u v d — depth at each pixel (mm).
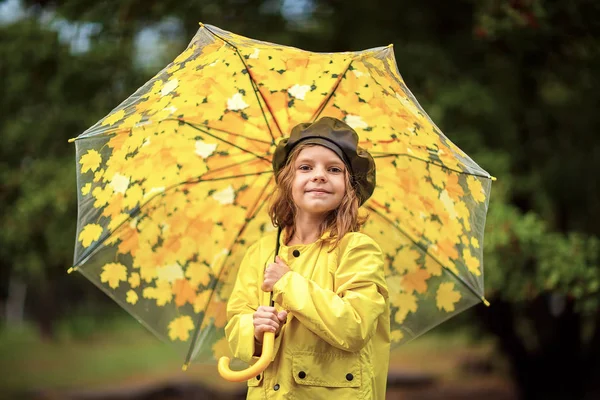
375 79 2727
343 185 2559
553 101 8391
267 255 2707
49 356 19406
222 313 3250
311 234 2633
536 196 8344
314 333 2436
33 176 7992
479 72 7742
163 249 3176
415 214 3143
